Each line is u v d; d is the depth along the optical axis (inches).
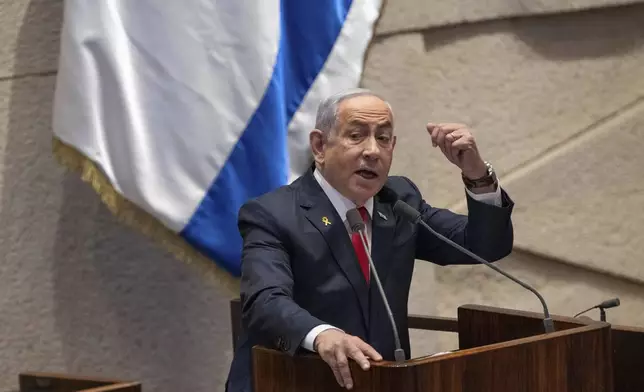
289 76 463.8
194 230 434.6
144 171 430.3
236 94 440.1
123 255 510.0
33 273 505.7
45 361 508.1
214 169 437.1
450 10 513.3
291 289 305.0
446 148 335.0
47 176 501.0
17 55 492.4
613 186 534.6
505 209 338.6
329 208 331.6
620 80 533.6
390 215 341.4
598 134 533.0
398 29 507.2
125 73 432.1
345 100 330.3
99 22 430.6
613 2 519.5
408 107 511.2
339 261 323.9
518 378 265.7
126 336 511.5
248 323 300.2
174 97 438.0
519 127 533.0
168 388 514.3
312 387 265.3
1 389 505.7
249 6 442.0
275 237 323.6
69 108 427.8
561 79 533.3
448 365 250.7
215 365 514.6
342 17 474.9
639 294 544.4
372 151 323.0
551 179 533.0
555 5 516.4
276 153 441.1
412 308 514.9
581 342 280.5
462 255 349.7
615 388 369.7
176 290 512.7
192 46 439.8
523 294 540.1
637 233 533.6
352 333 321.4
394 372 243.0
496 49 529.0
